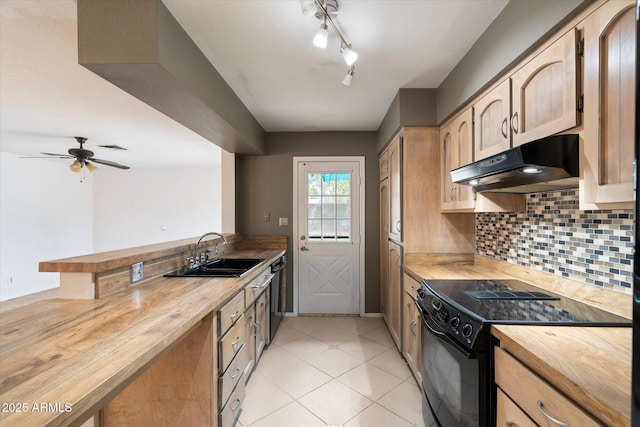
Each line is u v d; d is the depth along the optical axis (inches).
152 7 49.9
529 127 51.2
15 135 149.6
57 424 22.9
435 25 60.2
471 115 71.1
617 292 47.7
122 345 35.1
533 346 36.5
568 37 42.1
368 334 118.6
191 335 53.8
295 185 140.8
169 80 57.4
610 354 34.4
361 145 139.6
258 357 92.6
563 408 30.2
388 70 79.0
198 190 257.0
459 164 78.4
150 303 51.4
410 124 90.4
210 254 102.4
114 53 49.7
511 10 53.0
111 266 56.4
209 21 57.5
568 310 49.1
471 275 77.0
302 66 76.3
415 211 92.4
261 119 121.8
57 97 99.3
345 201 141.2
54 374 28.7
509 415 39.3
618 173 35.2
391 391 80.7
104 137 154.8
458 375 48.4
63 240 231.5
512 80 55.4
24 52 70.4
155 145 174.4
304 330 122.9
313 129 137.1
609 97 36.3
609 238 49.1
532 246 68.0
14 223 197.6
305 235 141.4
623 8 34.1
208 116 80.0
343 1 52.7
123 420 54.2
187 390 53.7
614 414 24.6
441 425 54.6
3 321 42.6
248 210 141.4
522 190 63.4
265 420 69.9
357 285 141.0
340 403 75.9
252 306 84.6
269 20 57.6
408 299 88.4
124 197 257.9
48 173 220.2
